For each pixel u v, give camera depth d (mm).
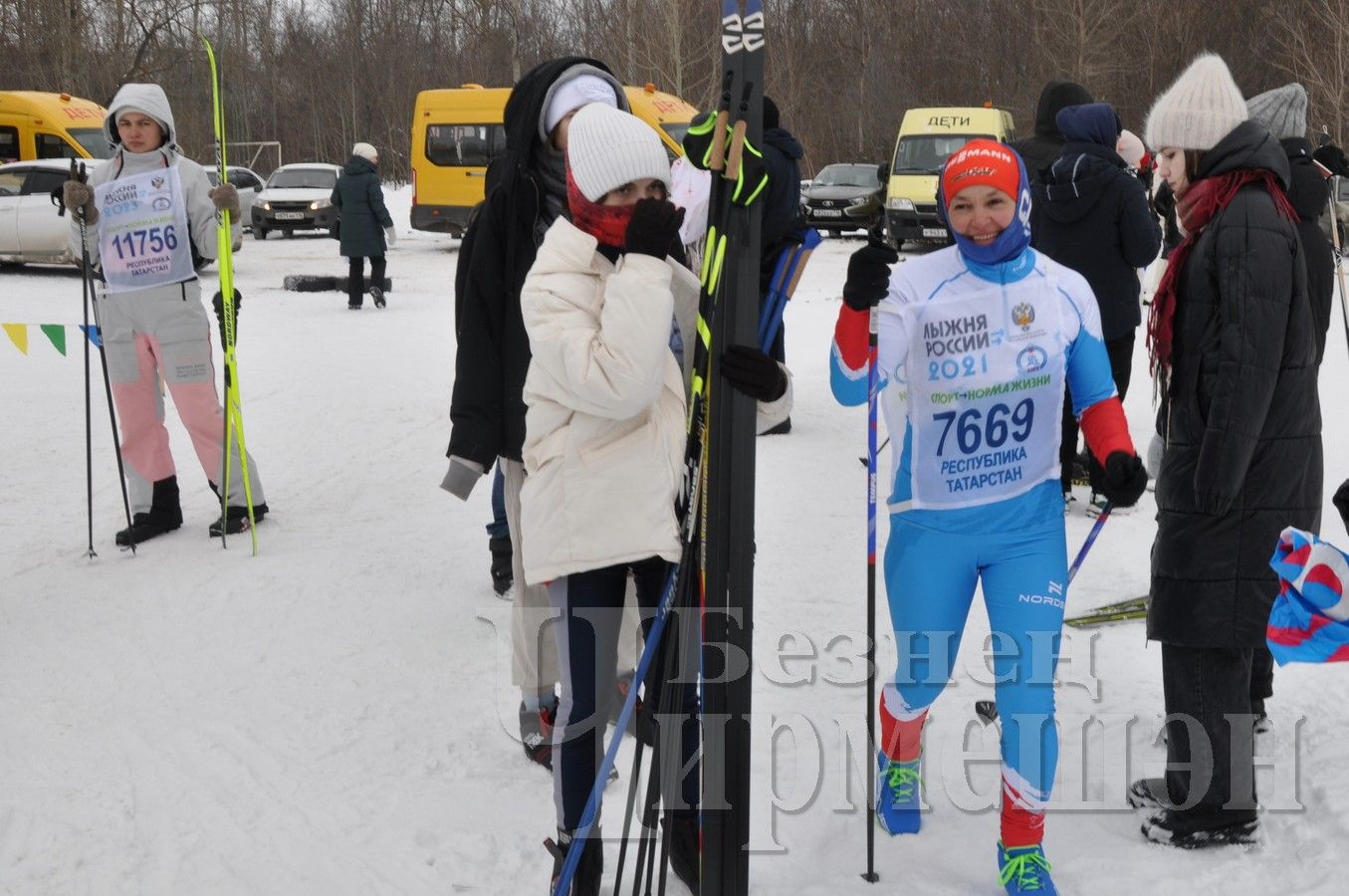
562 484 2773
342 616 4801
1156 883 2949
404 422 8352
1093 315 2953
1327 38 32312
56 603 4953
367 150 14500
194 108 42594
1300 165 3631
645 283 2572
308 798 3453
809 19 42031
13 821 3322
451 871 3105
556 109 3232
